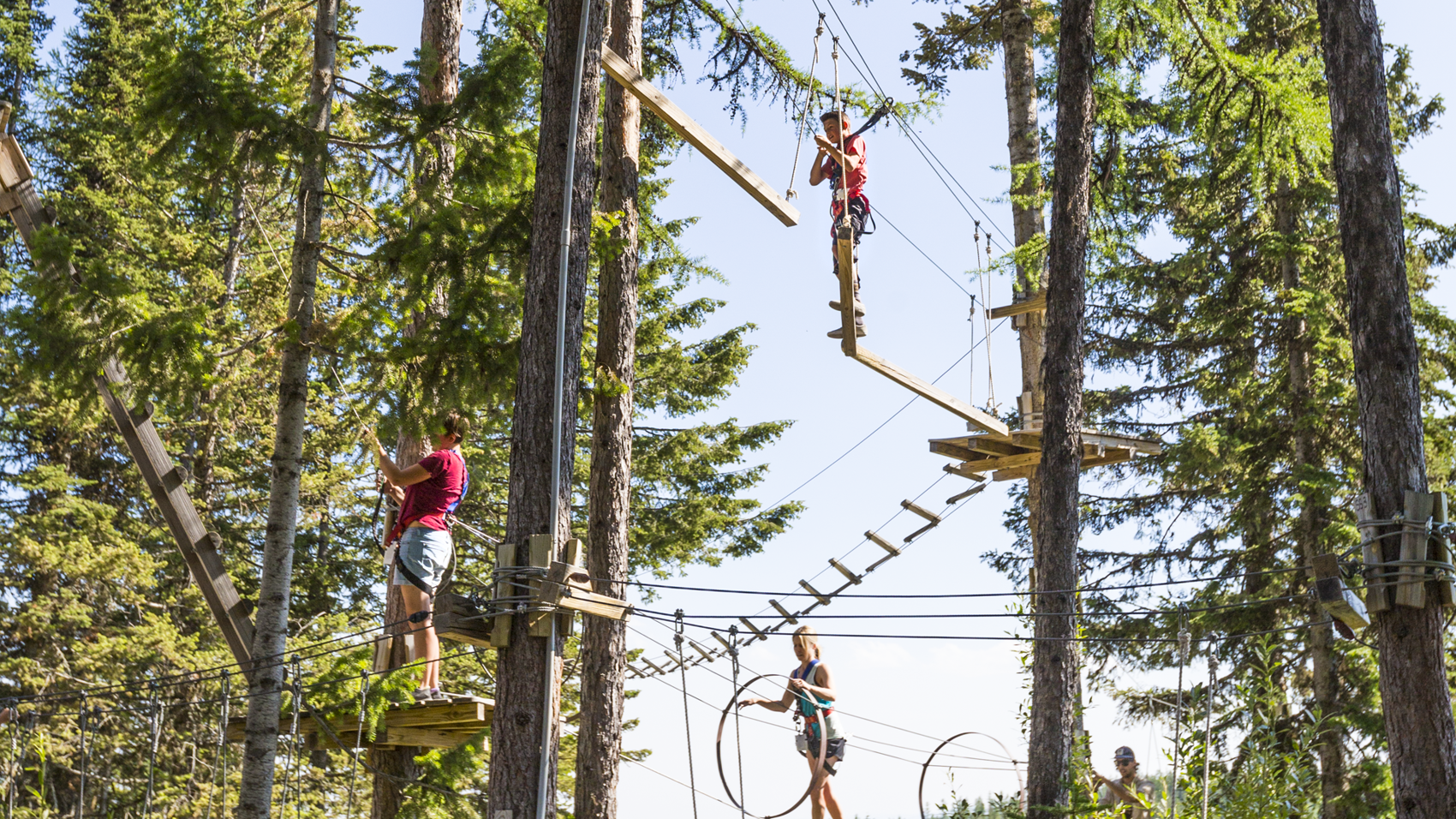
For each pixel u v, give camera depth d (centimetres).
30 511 1897
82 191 1850
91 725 1595
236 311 1614
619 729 1061
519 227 870
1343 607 646
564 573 675
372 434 855
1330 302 1608
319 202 920
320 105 920
